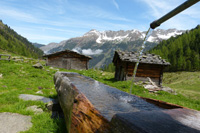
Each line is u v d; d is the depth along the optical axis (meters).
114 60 19.78
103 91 3.49
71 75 6.00
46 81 11.05
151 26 1.36
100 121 1.45
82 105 1.96
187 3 0.87
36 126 3.38
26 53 147.38
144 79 15.44
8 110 4.14
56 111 4.53
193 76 45.53
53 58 27.09
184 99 10.48
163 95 11.14
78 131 1.78
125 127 1.00
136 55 16.70
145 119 1.05
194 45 101.50
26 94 6.43
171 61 87.06
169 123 0.99
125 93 3.38
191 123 1.04
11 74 11.41
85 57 28.58
